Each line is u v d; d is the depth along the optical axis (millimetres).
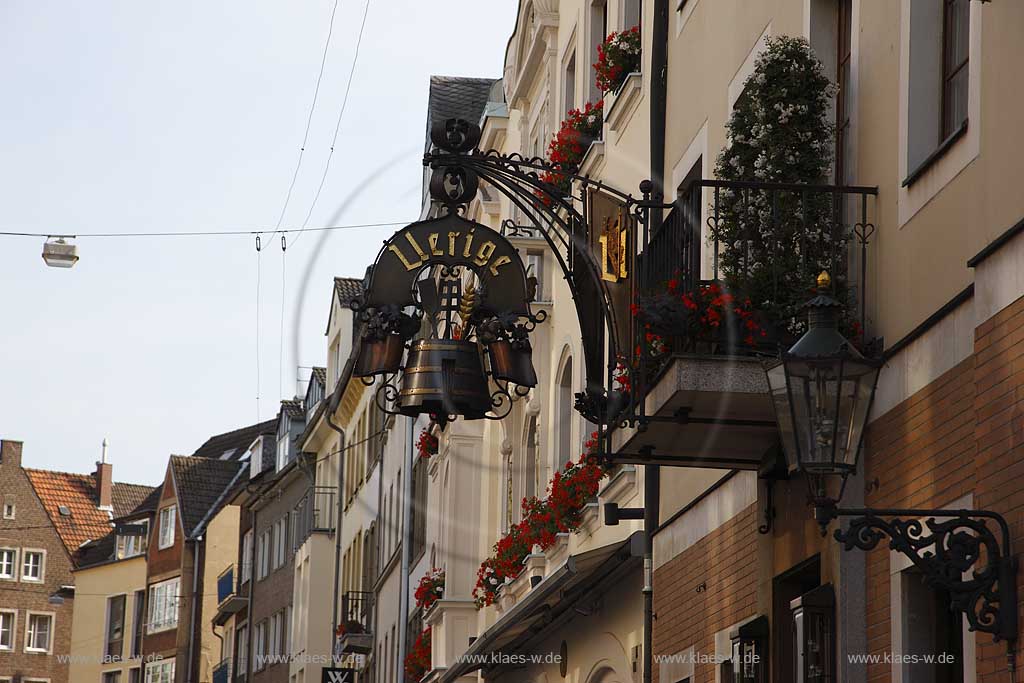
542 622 20656
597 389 13031
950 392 9031
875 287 10367
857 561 10312
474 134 11547
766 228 10844
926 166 9633
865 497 10211
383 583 41969
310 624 53531
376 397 10703
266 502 65062
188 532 73062
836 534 8227
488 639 21234
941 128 9930
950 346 9047
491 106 27922
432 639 28422
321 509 54438
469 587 27125
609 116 18594
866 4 10852
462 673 26703
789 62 11266
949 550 8109
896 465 9750
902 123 10070
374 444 44719
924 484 9344
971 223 9008
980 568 8258
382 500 42438
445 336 10727
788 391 8516
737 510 13039
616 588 17500
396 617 38094
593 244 11969
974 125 8992
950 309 9055
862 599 10227
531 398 21781
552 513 19203
